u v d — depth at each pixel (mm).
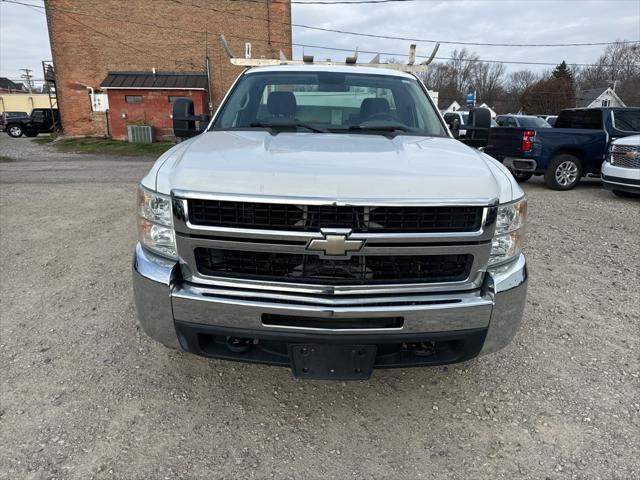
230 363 3148
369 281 2258
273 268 2275
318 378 2324
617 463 2330
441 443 2477
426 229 2188
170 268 2342
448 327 2303
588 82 69750
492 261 2391
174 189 2211
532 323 3742
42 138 28969
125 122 25828
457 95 72188
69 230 6156
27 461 2266
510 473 2273
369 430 2568
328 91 3613
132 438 2443
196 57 27562
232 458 2334
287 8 27688
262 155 2426
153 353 3229
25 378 2922
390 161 2404
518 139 10164
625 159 8555
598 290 4398
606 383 2979
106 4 26469
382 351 2424
